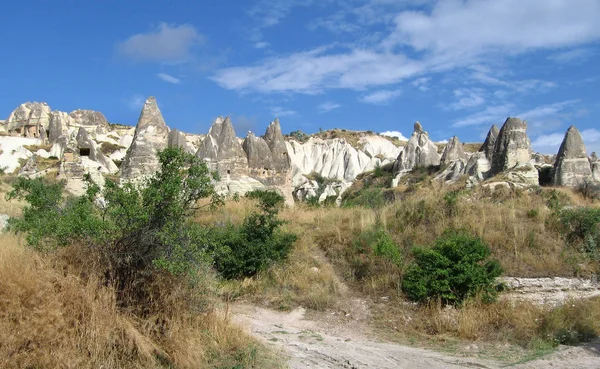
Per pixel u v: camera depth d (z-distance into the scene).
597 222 14.27
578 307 10.80
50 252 7.03
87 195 8.09
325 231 14.92
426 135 43.72
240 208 16.73
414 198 16.91
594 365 7.91
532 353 8.94
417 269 11.87
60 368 5.79
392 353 8.77
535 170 23.34
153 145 24.02
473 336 10.01
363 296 12.07
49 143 42.28
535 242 13.94
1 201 19.36
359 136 67.81
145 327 6.82
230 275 12.55
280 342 8.80
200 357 6.83
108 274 7.11
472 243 12.00
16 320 5.92
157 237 7.25
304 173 53.91
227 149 24.56
